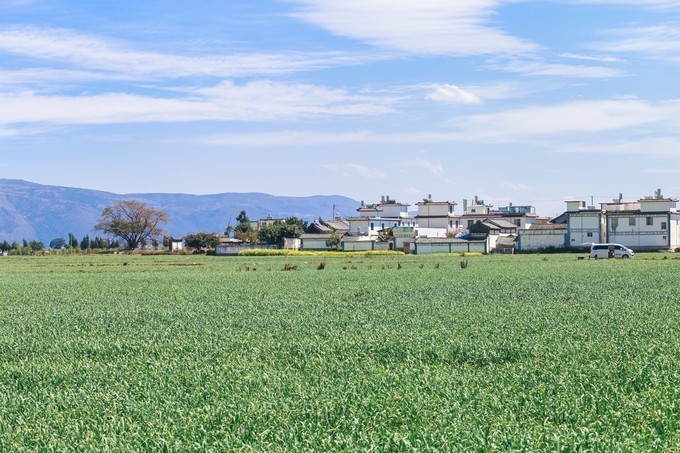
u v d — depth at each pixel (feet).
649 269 224.53
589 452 42.73
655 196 500.33
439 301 132.98
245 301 139.23
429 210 573.33
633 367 64.95
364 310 119.96
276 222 578.66
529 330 92.43
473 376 64.03
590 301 128.16
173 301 142.41
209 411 52.31
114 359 79.77
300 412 52.13
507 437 45.21
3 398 60.03
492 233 500.74
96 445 46.11
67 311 127.03
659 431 47.85
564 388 57.77
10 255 583.58
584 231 442.91
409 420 50.11
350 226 577.84
